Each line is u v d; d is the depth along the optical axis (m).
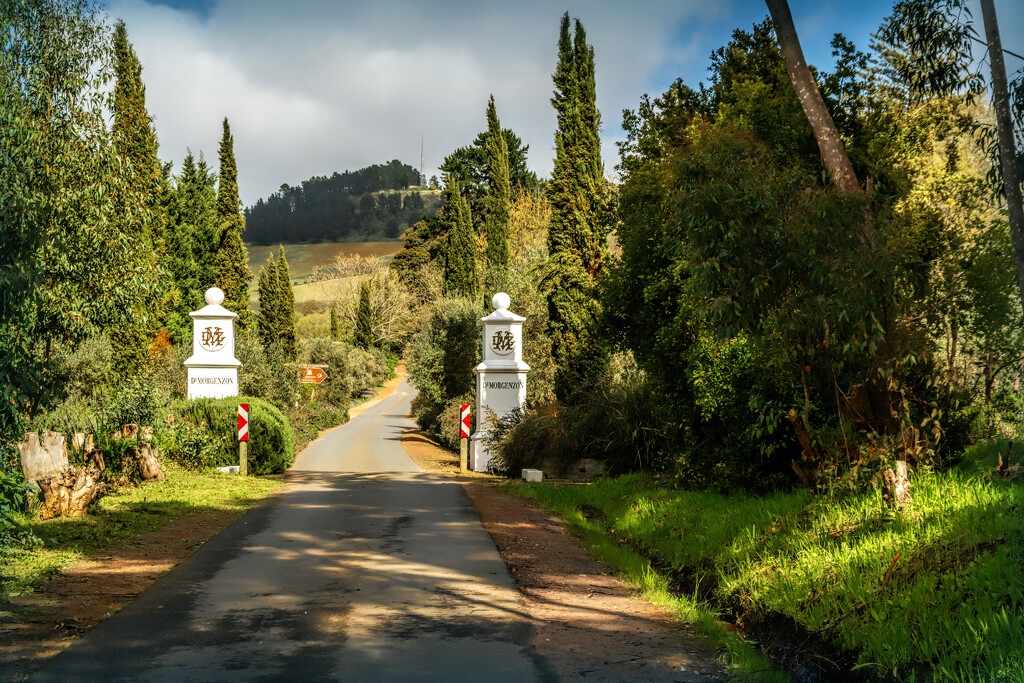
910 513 7.79
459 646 6.20
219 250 45.16
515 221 49.34
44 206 12.73
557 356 23.02
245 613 7.05
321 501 14.91
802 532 8.50
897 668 5.36
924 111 14.28
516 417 21.97
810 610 6.59
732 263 9.66
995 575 5.76
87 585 7.95
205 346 24.80
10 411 10.34
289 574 8.63
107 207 14.43
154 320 29.55
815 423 11.09
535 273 33.84
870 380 10.13
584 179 23.28
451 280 42.25
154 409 19.39
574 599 7.90
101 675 5.39
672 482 14.23
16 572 8.13
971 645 5.11
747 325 9.94
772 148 13.56
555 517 13.52
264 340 58.06
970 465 9.44
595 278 23.09
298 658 5.82
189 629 6.54
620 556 10.02
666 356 15.26
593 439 19.81
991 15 7.29
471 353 35.25
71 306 13.89
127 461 16.09
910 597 5.96
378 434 43.56
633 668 5.83
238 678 5.37
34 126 13.05
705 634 6.84
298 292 158.62
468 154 66.50
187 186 47.03
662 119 18.33
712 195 9.70
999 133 7.27
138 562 9.11
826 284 9.25
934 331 10.55
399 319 96.12
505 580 8.52
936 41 10.37
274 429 21.14
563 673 5.65
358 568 8.97
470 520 12.63
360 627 6.66
